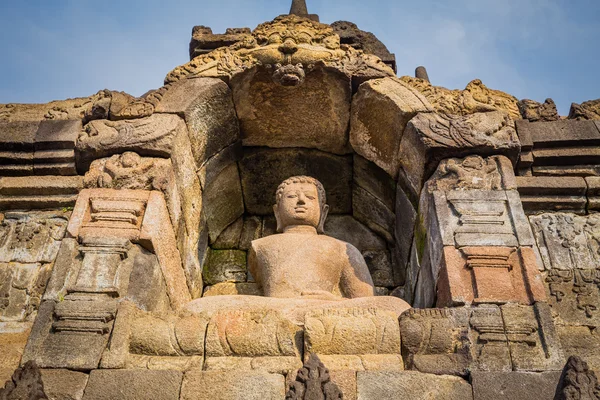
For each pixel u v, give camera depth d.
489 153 6.79
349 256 6.99
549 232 6.60
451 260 5.82
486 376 4.88
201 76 7.44
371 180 8.21
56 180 6.93
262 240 7.16
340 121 7.90
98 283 5.55
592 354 5.48
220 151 7.91
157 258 5.96
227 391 4.74
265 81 7.57
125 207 6.12
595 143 7.18
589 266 6.26
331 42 7.68
